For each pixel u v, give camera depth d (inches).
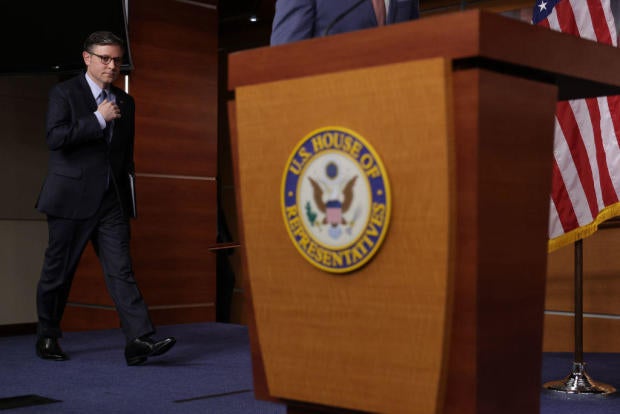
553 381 149.2
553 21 164.1
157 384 145.5
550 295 211.8
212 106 252.5
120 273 163.9
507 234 51.8
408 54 51.5
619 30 170.2
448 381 51.5
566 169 162.4
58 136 161.5
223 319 274.2
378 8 70.3
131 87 235.0
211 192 252.7
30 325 243.3
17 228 242.4
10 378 151.0
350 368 54.9
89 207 164.6
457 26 49.3
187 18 246.7
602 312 202.7
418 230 50.9
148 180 238.5
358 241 53.3
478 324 50.3
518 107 51.9
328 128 54.2
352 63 54.1
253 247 59.5
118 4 213.8
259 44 292.8
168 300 242.7
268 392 60.3
